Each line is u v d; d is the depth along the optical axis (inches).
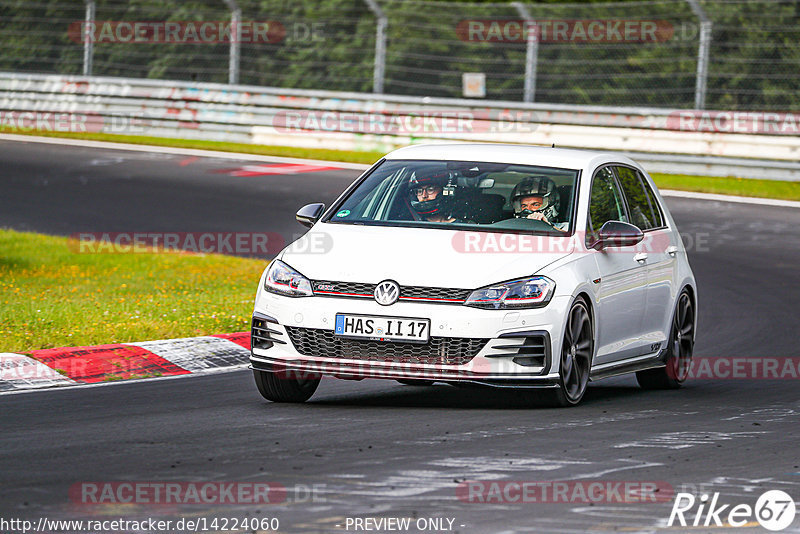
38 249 2333.9
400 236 1159.6
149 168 3380.9
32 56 4525.1
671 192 3191.4
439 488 801.6
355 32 4306.1
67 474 836.0
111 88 4069.9
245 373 1380.4
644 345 1302.9
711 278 2228.1
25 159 3467.0
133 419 1069.8
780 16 3725.4
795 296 2068.2
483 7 3937.0
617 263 1235.2
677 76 3846.0
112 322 1587.1
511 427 1037.8
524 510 747.4
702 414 1148.5
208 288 1991.9
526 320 1094.4
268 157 3661.4
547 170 1251.2
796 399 1269.7
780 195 3198.8
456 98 3833.7
